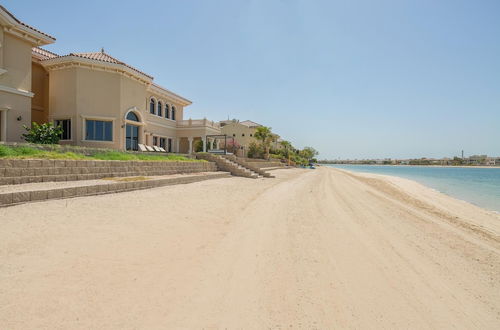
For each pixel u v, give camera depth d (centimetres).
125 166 1316
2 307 302
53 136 1611
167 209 829
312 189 1734
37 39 1619
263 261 486
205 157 2375
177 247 527
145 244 529
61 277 378
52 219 618
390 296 382
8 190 737
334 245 600
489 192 2345
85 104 1897
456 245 658
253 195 1272
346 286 406
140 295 348
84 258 443
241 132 6122
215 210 880
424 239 696
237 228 693
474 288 421
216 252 517
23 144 1091
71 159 1063
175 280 395
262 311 329
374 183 2683
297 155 8794
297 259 505
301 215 902
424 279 446
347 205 1181
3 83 1480
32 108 1925
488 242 712
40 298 324
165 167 1634
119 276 394
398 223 874
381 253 562
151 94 2758
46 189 775
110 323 288
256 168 2519
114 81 2008
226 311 325
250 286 390
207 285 386
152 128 2762
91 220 644
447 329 310
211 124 3269
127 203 855
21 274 376
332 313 332
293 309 337
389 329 305
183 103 3350
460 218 1077
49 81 1941
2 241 477
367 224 828
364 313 335
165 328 286
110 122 2003
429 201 1586
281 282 408
